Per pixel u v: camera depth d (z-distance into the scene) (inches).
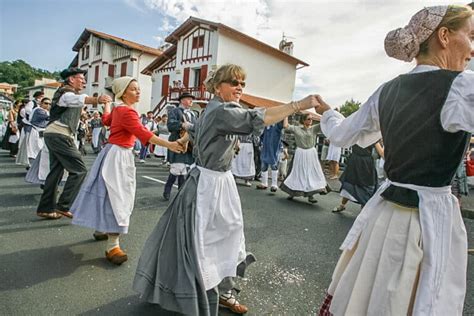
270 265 114.8
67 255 110.0
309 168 226.8
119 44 1004.6
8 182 215.8
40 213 144.0
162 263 73.5
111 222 104.9
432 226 40.9
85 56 1226.6
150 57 1030.4
